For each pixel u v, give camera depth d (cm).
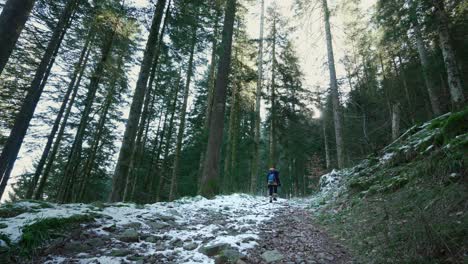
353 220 571
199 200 983
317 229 607
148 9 1102
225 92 1186
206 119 1923
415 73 1639
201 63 1950
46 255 392
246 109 2319
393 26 1265
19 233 412
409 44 1575
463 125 509
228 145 2044
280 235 551
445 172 438
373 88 2309
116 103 1969
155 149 2647
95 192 2559
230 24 1252
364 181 736
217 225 621
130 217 611
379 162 804
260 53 2005
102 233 489
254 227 611
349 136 1891
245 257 416
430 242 324
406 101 1703
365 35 1697
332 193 909
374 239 426
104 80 1730
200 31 1342
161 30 1189
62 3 1203
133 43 1581
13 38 485
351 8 1617
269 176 1190
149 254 421
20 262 365
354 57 2427
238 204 956
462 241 303
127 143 856
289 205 1006
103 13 1283
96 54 1688
